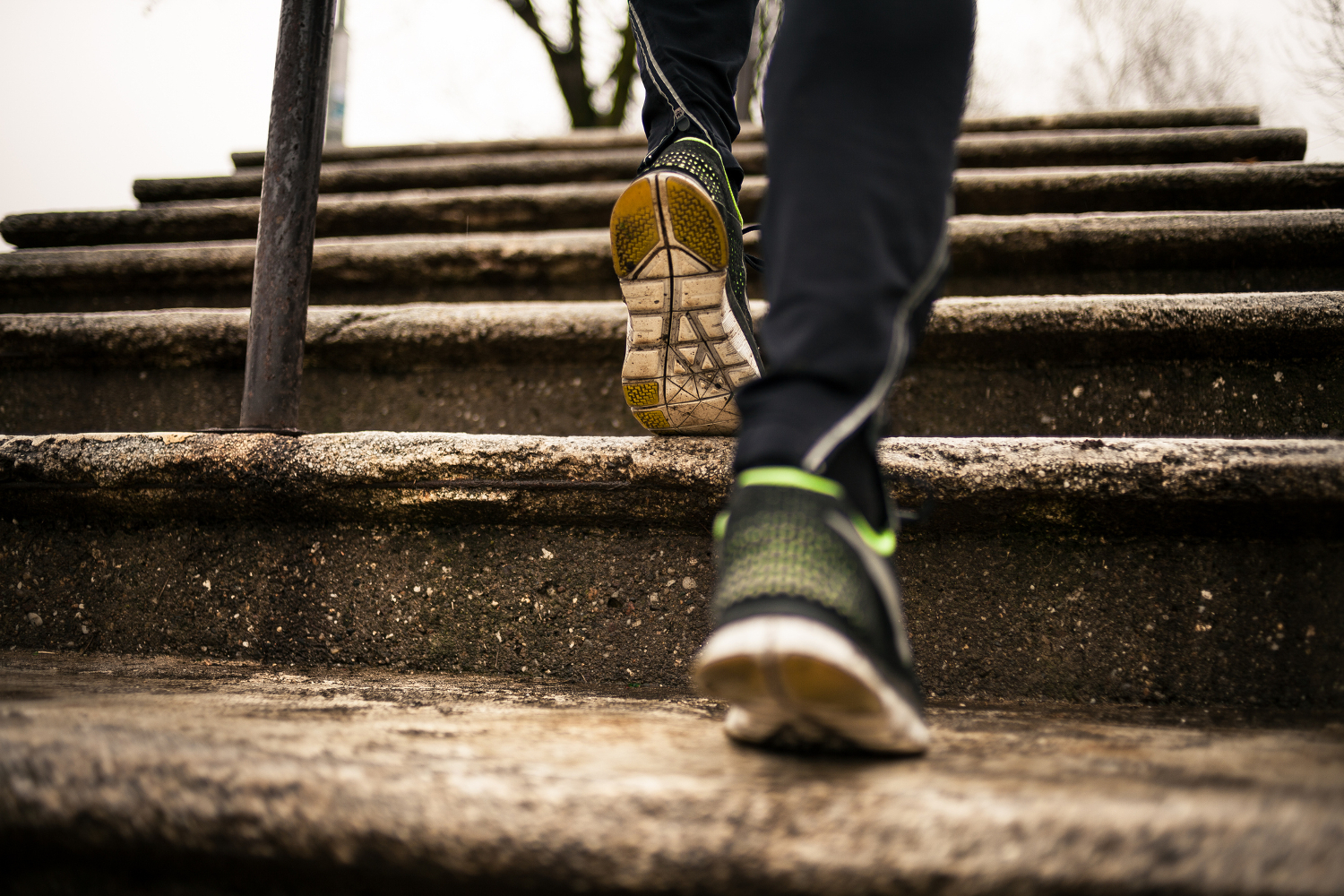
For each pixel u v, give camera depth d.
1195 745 0.61
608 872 0.43
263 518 1.06
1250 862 0.39
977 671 0.92
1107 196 2.19
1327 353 1.24
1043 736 0.66
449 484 1.00
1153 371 1.31
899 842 0.42
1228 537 0.89
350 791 0.47
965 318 1.32
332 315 1.52
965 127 3.37
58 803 0.48
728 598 0.53
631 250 0.89
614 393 1.49
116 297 2.08
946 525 0.93
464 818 0.45
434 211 2.52
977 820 0.42
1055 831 0.41
